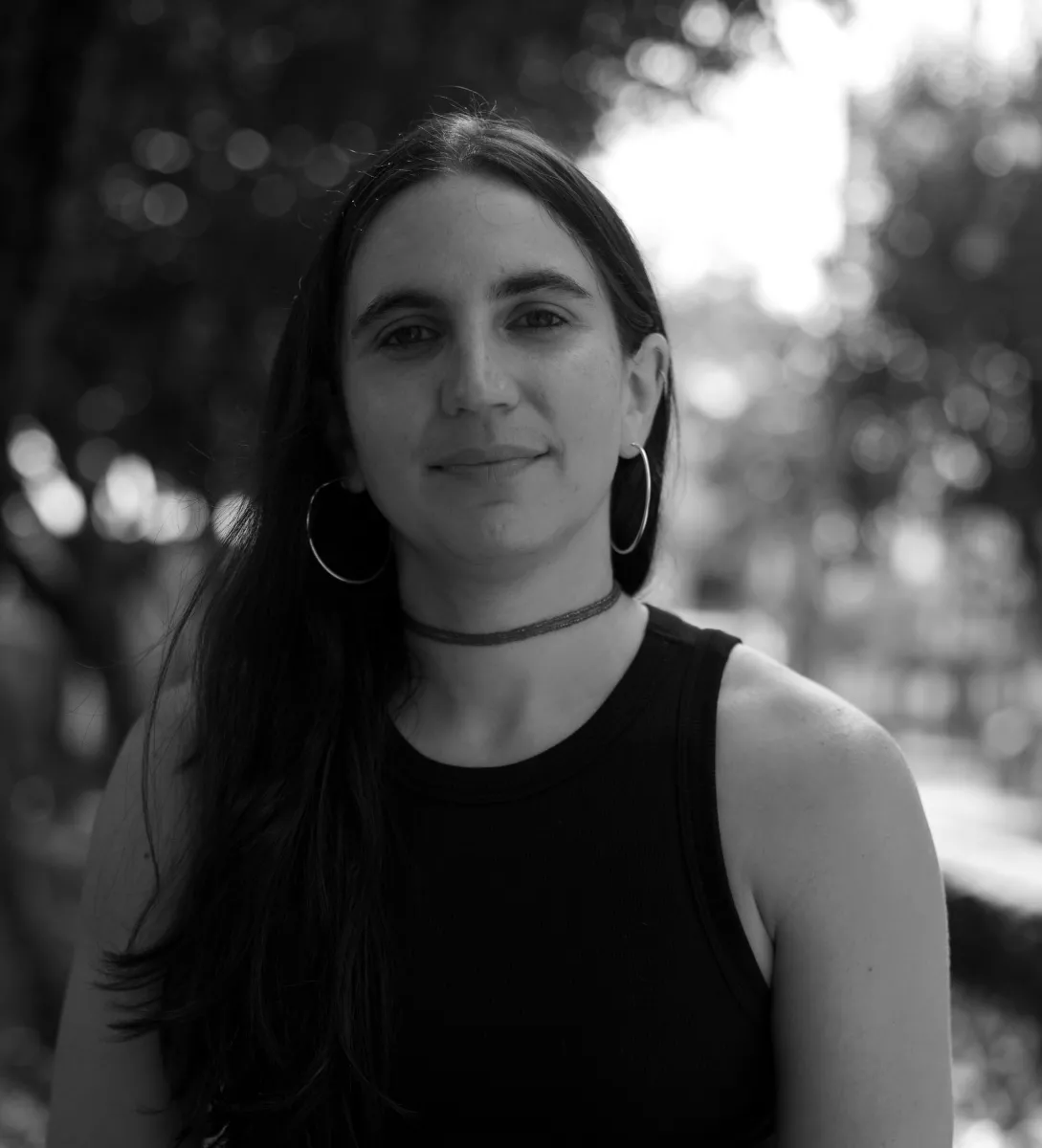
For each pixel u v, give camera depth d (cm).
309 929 146
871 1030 133
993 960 255
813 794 135
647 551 165
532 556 144
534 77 543
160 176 558
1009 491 1522
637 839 139
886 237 1445
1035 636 1809
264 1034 145
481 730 149
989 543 1831
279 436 162
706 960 137
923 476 1611
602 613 149
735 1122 139
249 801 151
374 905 144
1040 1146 254
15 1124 367
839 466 1645
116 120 518
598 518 149
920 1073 133
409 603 154
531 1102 139
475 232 141
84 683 712
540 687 148
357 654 156
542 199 144
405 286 142
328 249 156
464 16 509
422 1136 142
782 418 2380
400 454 144
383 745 150
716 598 3173
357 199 152
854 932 134
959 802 1554
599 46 532
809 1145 134
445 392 140
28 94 429
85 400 629
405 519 146
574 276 144
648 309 154
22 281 455
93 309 586
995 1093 262
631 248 153
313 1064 142
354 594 160
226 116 540
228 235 567
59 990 504
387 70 517
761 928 138
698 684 144
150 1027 150
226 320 590
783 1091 137
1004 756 1706
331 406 159
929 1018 135
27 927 523
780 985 137
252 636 160
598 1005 137
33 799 798
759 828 136
